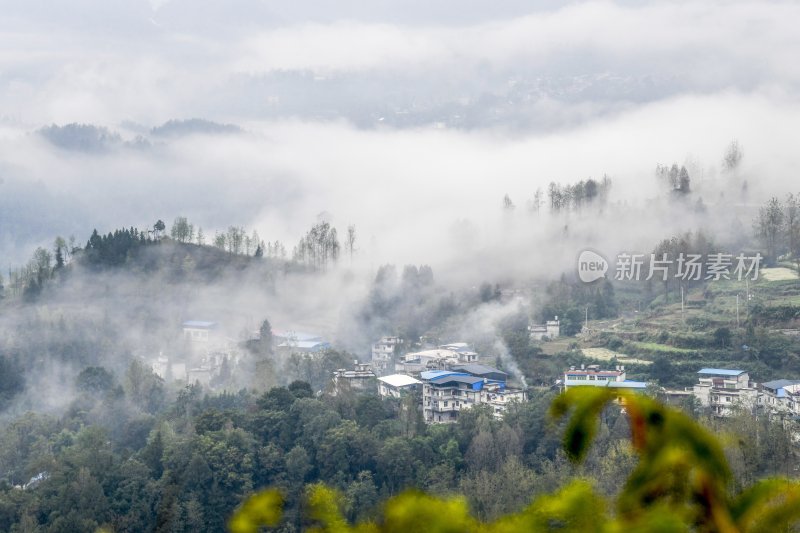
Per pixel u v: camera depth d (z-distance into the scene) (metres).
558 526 14.21
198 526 134.88
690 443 14.14
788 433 117.19
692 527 13.86
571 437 14.21
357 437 147.12
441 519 14.98
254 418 154.88
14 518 131.50
